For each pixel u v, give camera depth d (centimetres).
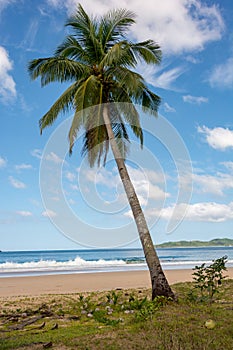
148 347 471
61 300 1027
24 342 519
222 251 8150
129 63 1152
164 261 3906
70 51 1202
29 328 658
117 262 3847
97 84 1136
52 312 816
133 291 1180
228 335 513
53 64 1119
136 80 1070
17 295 1224
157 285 870
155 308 705
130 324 611
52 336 560
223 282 1237
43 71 1128
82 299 966
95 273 2098
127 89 1171
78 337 542
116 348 475
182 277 1762
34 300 1052
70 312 823
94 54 1208
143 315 641
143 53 1147
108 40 1228
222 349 458
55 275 1966
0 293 1289
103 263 3703
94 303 930
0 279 1767
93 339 526
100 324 670
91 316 765
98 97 1125
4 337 567
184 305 749
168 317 618
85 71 1160
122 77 1093
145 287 1372
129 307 815
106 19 1224
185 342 481
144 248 928
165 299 813
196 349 455
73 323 704
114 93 1202
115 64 1130
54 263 3638
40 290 1367
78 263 3684
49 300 1040
